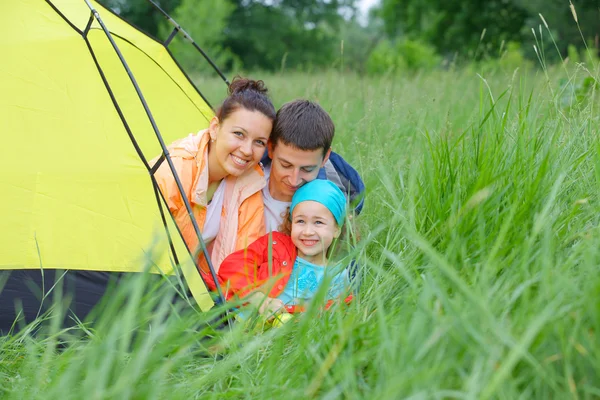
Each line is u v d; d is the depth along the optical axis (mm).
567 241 2188
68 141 2619
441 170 2627
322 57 31703
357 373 1817
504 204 2393
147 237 2547
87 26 2785
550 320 1663
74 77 2707
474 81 5637
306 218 2797
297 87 6336
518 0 21172
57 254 2539
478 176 2465
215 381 1975
